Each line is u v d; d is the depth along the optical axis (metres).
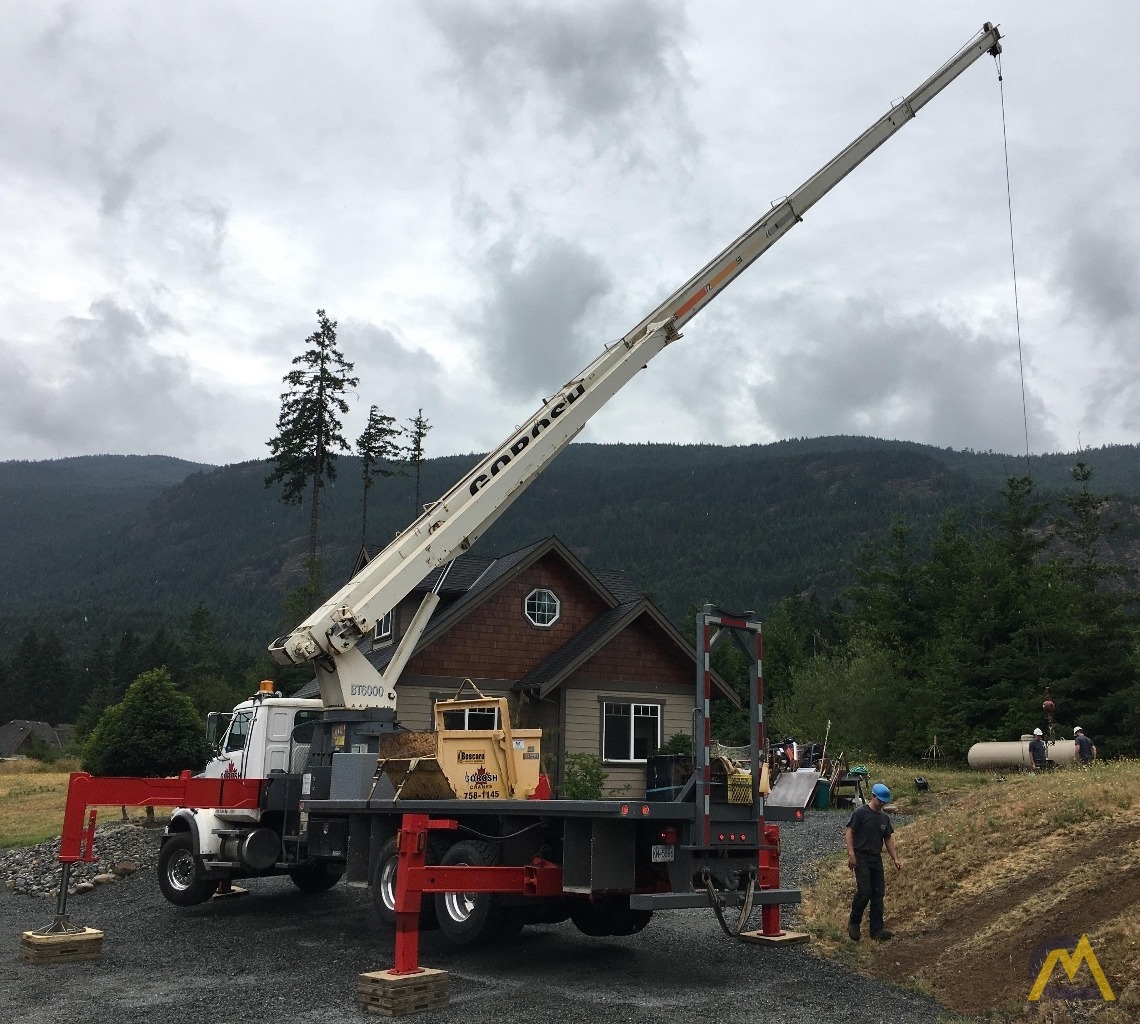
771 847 10.48
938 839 12.98
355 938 12.16
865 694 38.28
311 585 49.00
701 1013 8.28
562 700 23.80
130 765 23.34
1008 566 40.22
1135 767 15.40
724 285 16.25
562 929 12.20
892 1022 8.00
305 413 51.28
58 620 183.75
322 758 13.73
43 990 9.44
